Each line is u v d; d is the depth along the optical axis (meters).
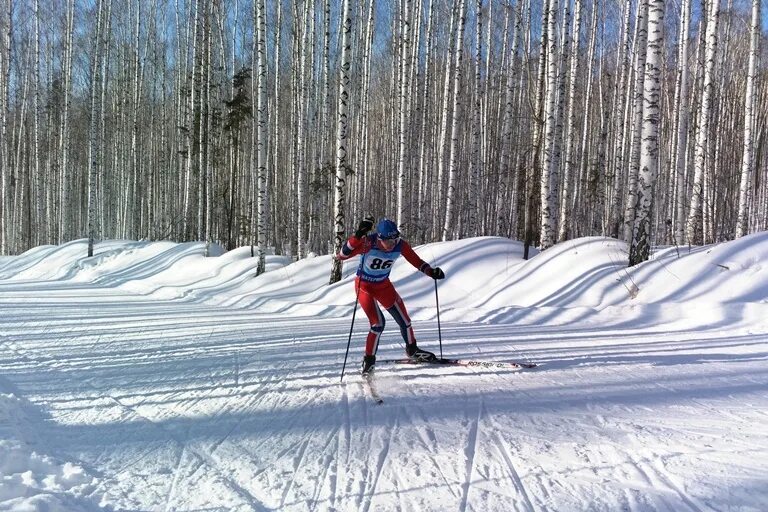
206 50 24.23
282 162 31.33
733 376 5.35
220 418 4.54
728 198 25.09
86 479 3.32
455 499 2.90
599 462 3.29
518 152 23.59
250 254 20.27
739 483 2.89
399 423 4.21
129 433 4.22
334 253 14.23
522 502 2.83
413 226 21.41
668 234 23.80
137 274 21.92
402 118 15.51
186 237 26.56
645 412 4.25
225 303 14.76
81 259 25.45
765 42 29.25
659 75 10.70
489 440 3.75
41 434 4.22
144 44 33.91
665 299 9.70
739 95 29.70
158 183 35.03
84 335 9.19
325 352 7.25
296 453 3.69
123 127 33.09
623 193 25.77
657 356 6.40
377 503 2.90
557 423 4.05
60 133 35.19
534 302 10.91
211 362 6.79
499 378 5.49
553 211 13.88
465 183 24.89
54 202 35.00
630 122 24.20
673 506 2.69
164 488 3.21
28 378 6.13
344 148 13.91
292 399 5.01
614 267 11.35
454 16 22.08
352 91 29.09
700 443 3.52
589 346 7.18
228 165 28.61
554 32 13.01
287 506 2.92
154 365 6.71
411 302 12.20
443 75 28.69
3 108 32.84
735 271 9.73
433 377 5.64
